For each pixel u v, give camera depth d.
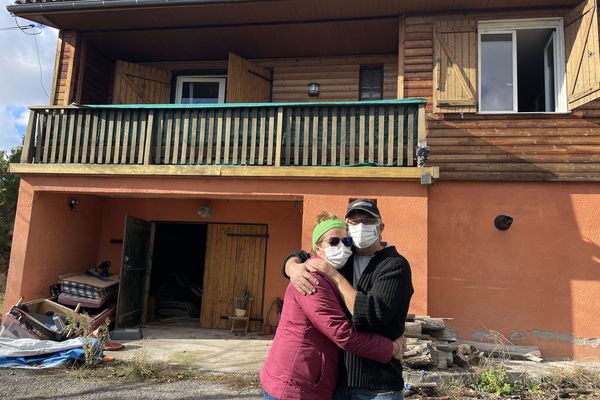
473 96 7.07
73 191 7.01
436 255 6.73
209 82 9.77
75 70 8.52
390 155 6.21
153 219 8.75
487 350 6.18
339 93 9.04
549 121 6.86
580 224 6.54
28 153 7.16
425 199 6.01
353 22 7.92
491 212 6.75
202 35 8.61
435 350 5.24
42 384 4.71
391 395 2.02
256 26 8.22
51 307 6.88
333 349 2.12
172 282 10.77
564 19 7.09
